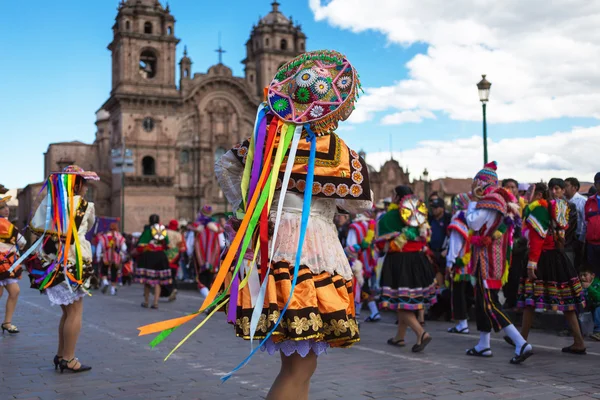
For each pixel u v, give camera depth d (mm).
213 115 62312
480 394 5332
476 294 7402
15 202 87188
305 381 3211
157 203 58156
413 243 8211
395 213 8258
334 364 6906
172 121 59906
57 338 9047
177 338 8992
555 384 5742
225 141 62375
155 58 60438
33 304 15125
